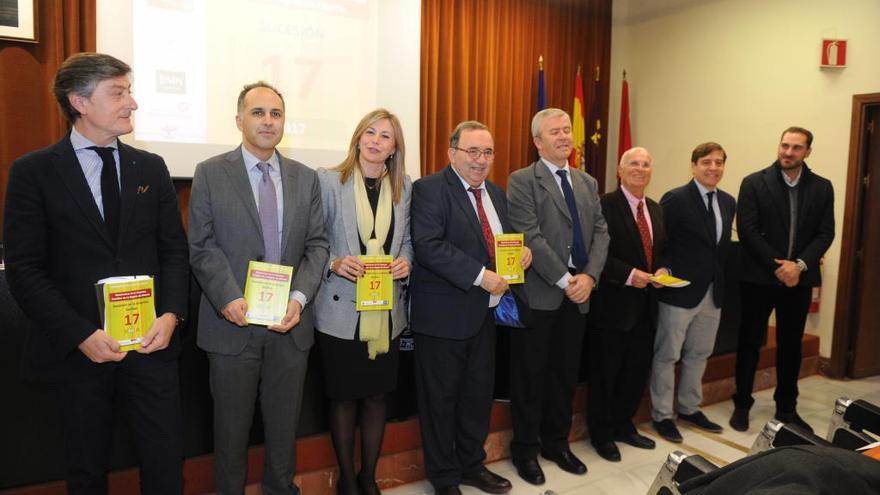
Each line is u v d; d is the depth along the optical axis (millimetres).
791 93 4363
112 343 1432
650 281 2486
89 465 1529
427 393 2154
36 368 1486
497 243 2086
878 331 4148
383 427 2105
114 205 1526
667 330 2859
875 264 4066
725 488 858
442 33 4758
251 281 1686
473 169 2115
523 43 5191
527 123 5328
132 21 3434
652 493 1287
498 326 2623
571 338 2434
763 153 4574
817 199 2959
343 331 1925
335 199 1973
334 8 4098
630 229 2615
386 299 1887
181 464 1660
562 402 2498
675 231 2893
